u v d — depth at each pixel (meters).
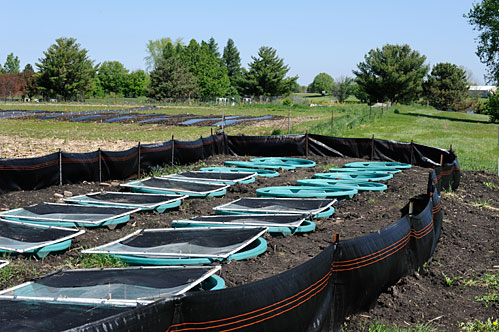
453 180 14.09
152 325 3.41
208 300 3.73
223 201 11.77
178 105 72.56
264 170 16.48
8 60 138.62
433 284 7.03
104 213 9.68
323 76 165.38
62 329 4.21
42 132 29.33
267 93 93.56
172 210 10.84
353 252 5.32
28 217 9.26
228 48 121.00
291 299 4.29
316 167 17.98
